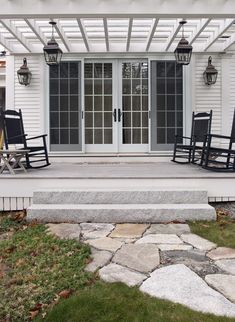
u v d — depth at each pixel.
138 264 3.04
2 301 2.51
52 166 6.71
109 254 3.24
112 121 8.17
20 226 4.21
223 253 3.28
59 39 7.71
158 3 4.96
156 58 8.05
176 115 8.12
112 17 5.09
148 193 4.62
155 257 3.18
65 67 8.11
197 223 4.23
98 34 7.45
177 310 2.36
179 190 4.63
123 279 2.77
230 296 2.52
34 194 4.65
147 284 2.69
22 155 5.59
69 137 8.14
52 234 3.80
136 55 8.05
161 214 4.32
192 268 2.96
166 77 8.10
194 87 8.12
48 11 4.93
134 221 4.32
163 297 2.52
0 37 7.11
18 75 7.95
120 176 4.94
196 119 7.21
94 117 8.17
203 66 8.13
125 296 2.53
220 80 8.15
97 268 2.96
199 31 6.61
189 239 3.66
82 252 3.26
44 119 8.12
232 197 4.92
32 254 3.26
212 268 2.96
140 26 7.06
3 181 4.88
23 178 4.88
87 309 2.38
